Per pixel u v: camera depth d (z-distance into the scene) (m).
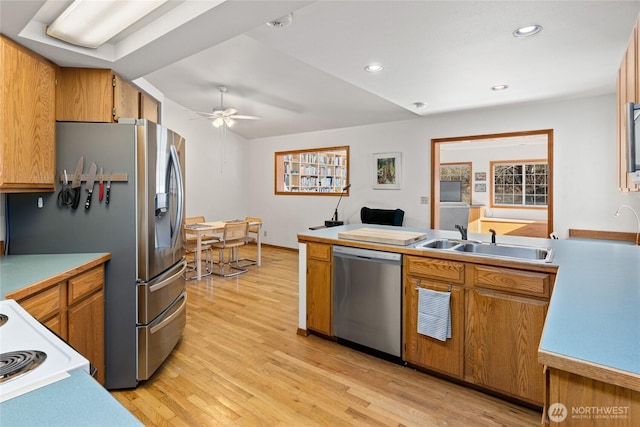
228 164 7.50
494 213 9.28
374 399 2.14
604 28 2.29
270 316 3.51
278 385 2.29
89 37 2.00
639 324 1.07
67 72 2.34
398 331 2.54
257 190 7.73
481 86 3.60
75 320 1.92
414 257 2.44
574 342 0.95
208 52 3.98
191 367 2.52
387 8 2.08
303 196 6.95
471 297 2.21
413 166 5.54
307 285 3.04
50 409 0.71
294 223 7.11
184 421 1.94
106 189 2.21
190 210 6.77
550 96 4.04
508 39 2.47
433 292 2.32
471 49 2.64
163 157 2.45
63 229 2.20
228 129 7.30
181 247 2.82
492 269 2.11
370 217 5.70
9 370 0.85
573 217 4.28
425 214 5.45
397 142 5.70
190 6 1.80
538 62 2.91
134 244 2.23
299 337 3.04
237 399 2.14
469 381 2.23
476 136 4.92
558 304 1.25
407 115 5.40
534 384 2.00
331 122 6.09
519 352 2.04
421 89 3.70
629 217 3.99
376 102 4.95
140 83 4.18
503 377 2.10
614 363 0.84
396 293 2.53
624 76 2.48
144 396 2.17
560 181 4.34
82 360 0.92
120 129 2.22
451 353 2.29
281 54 3.86
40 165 2.05
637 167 1.25
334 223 6.07
